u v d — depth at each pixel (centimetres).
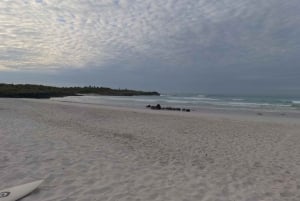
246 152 689
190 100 4650
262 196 405
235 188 434
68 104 2459
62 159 547
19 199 364
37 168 486
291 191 429
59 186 411
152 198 381
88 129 967
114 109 1945
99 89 9838
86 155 587
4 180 425
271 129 1086
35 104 2233
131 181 445
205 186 437
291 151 706
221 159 614
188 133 959
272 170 538
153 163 557
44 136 772
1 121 1048
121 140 787
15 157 543
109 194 389
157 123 1210
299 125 1215
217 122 1287
